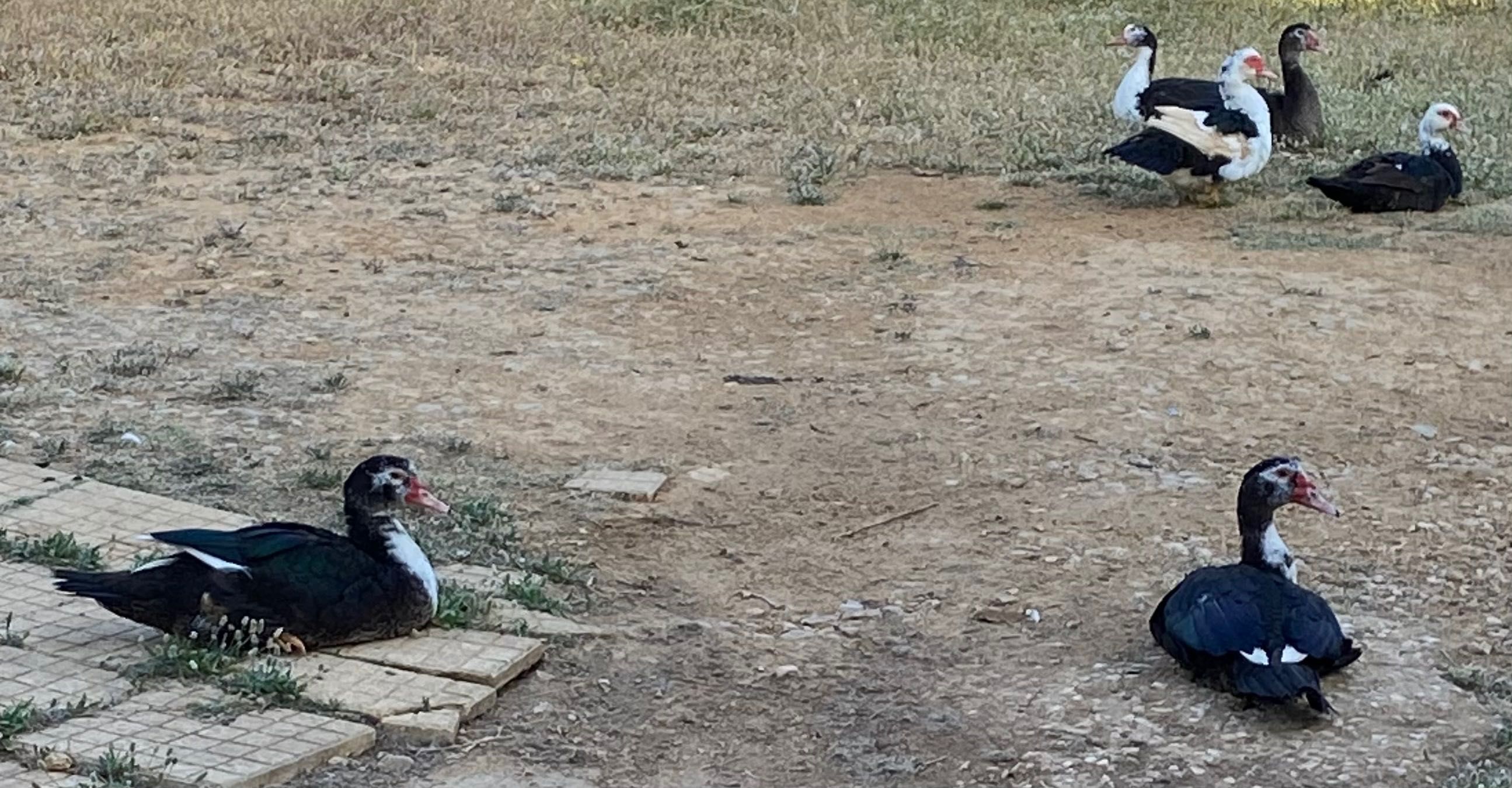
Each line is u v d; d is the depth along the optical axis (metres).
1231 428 5.95
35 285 6.84
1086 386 6.19
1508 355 6.45
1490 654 4.93
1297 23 11.88
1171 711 4.69
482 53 10.78
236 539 4.73
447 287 6.95
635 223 7.66
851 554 5.32
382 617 4.77
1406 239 7.52
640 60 10.65
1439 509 5.54
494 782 4.45
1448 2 13.17
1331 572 5.24
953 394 6.14
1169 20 12.35
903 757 4.57
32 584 4.96
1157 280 7.04
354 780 4.42
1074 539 5.38
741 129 9.26
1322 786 4.47
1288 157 8.86
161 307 6.70
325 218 7.64
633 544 5.34
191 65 10.17
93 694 4.56
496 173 8.33
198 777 4.32
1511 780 4.44
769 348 6.48
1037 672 4.85
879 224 7.68
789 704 4.74
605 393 6.12
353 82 9.97
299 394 6.04
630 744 4.60
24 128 8.85
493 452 5.74
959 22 11.78
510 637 4.84
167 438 5.71
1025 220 7.76
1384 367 6.36
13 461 5.54
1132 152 7.86
